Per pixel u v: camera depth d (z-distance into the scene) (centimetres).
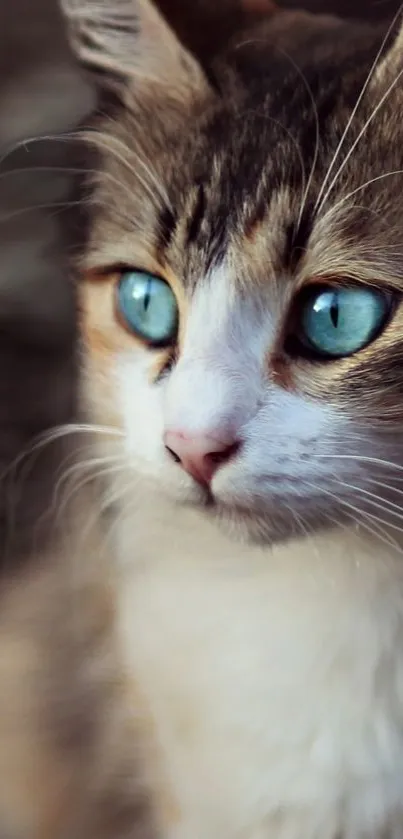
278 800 45
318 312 42
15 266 49
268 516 42
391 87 42
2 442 50
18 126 48
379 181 42
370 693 44
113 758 47
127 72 45
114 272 45
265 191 42
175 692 45
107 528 47
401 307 41
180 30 45
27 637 49
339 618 44
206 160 43
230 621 45
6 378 50
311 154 42
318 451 41
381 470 42
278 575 45
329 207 42
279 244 42
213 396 41
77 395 48
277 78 44
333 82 43
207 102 44
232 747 45
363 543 43
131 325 45
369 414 41
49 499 50
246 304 42
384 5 45
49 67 48
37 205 48
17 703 49
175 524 45
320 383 42
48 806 49
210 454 42
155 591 46
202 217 43
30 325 50
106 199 45
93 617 47
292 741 45
